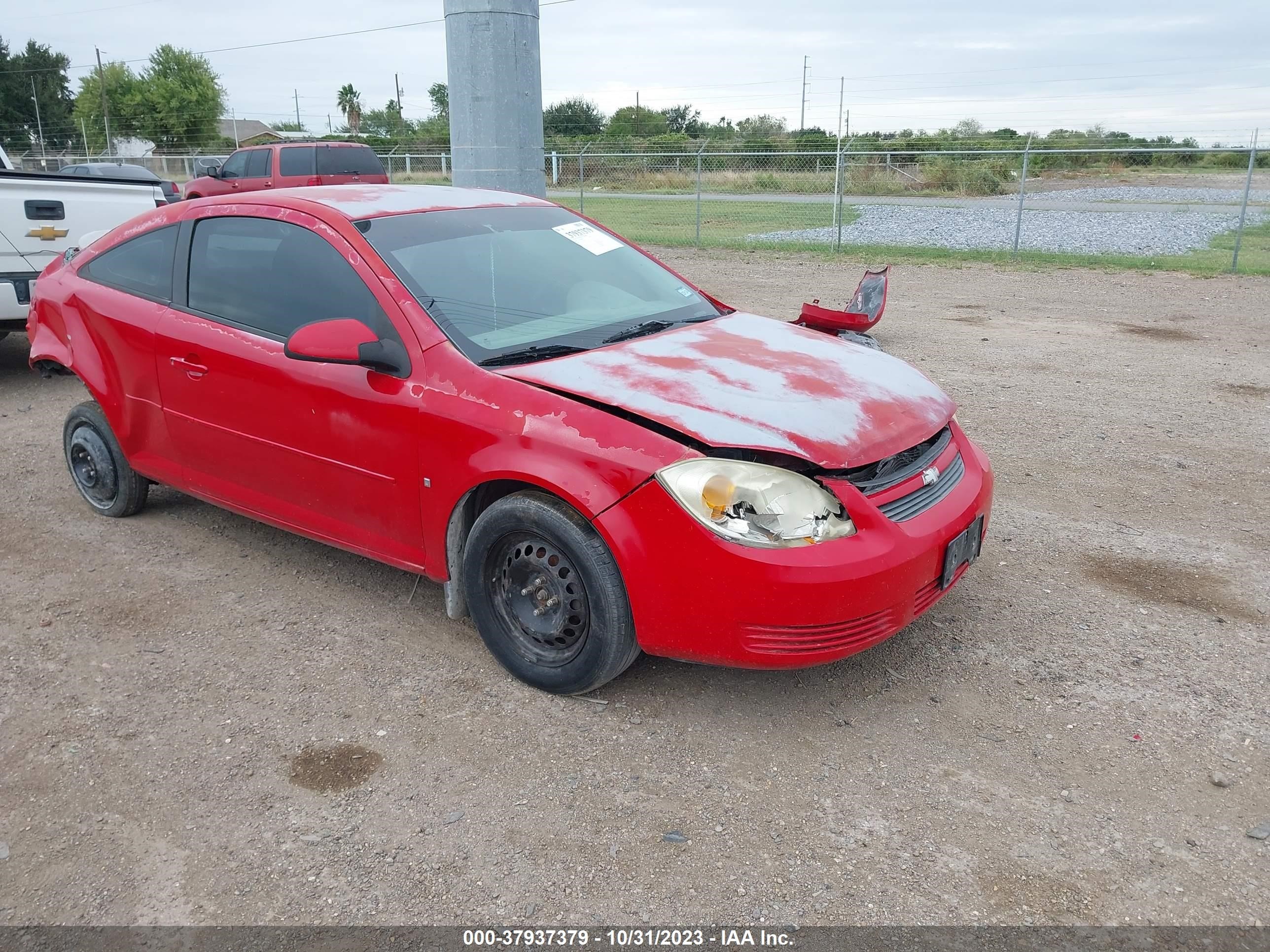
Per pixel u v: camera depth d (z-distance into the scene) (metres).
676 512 2.90
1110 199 29.53
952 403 3.66
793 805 2.83
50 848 2.71
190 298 4.28
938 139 35.56
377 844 2.70
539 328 3.66
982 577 4.27
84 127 64.88
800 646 2.91
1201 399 7.14
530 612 3.38
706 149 33.94
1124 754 3.03
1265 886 2.48
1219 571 4.29
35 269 7.44
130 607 4.11
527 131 8.83
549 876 2.57
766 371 3.40
